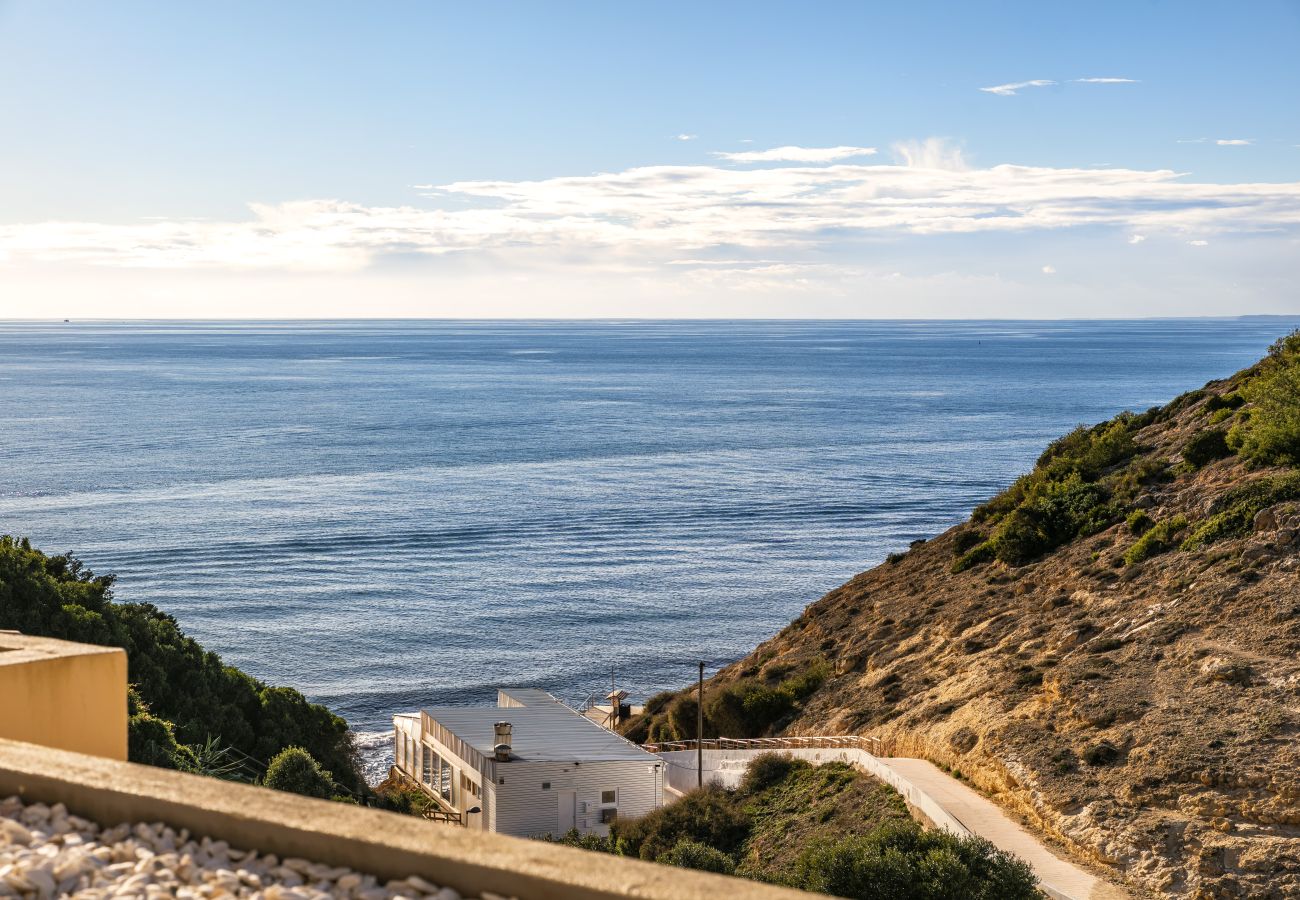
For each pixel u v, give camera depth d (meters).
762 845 28.81
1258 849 20.00
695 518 119.75
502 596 89.88
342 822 4.00
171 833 4.21
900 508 124.88
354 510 122.69
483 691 68.88
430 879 3.71
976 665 34.75
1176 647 28.89
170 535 109.00
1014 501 53.19
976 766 27.22
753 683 46.66
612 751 40.78
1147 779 22.86
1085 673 28.70
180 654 35.50
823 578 95.62
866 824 26.59
